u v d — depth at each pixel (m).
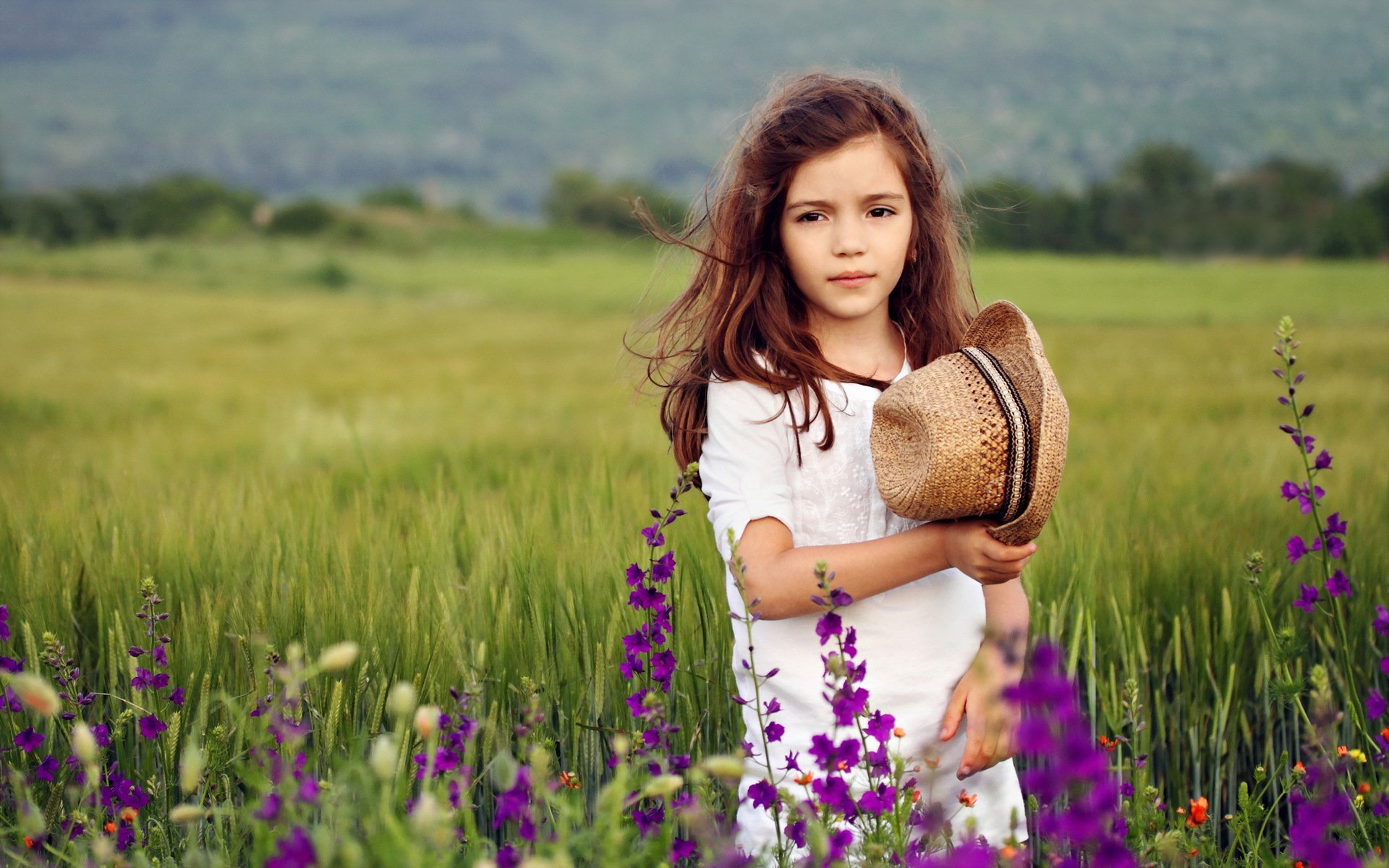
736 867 1.44
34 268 51.88
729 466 1.91
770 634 1.93
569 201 91.81
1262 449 5.96
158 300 39.53
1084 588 2.82
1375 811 1.67
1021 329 1.71
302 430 8.56
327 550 2.97
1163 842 1.63
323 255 67.19
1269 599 2.58
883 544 1.75
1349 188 77.31
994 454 1.59
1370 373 12.52
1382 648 2.85
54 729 2.23
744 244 1.99
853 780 1.81
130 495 4.05
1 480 4.93
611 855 1.30
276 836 1.33
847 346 2.03
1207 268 44.75
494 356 21.92
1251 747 2.85
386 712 2.21
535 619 2.43
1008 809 2.03
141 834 1.78
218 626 2.37
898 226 1.92
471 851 1.52
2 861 1.52
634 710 1.79
